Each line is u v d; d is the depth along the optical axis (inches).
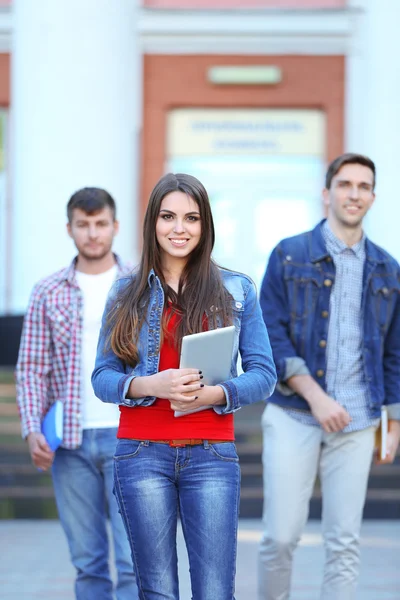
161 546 136.6
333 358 191.8
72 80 458.0
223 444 138.5
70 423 189.3
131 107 470.9
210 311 140.9
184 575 262.7
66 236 459.8
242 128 558.6
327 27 549.0
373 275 193.8
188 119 559.5
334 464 191.0
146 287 143.3
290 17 549.0
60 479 191.8
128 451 138.0
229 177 557.6
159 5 564.4
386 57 491.8
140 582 138.1
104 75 459.2
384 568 275.6
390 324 196.7
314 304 193.2
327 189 199.2
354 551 189.3
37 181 458.3
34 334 193.8
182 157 558.9
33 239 458.6
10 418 371.2
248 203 557.6
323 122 557.3
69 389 190.5
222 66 556.4
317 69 554.9
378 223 489.4
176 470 137.3
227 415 139.2
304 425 191.5
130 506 137.0
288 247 197.2
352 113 547.5
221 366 136.3
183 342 131.1
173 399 132.9
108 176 460.8
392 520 352.2
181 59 557.0
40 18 458.3
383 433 192.7
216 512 135.6
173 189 142.6
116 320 142.9
